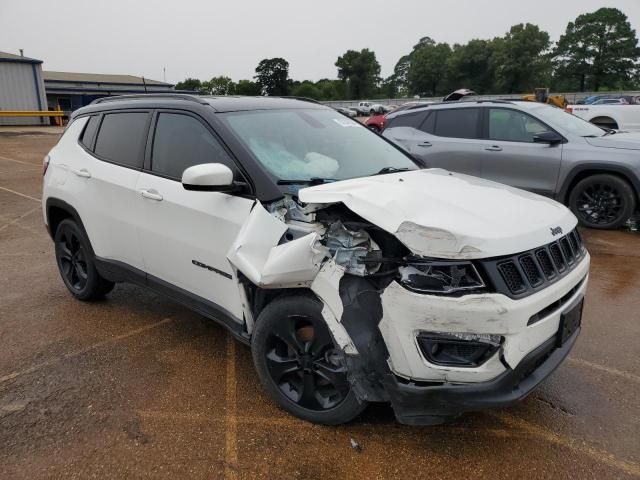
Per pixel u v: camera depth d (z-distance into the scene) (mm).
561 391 3293
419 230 2391
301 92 91562
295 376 2969
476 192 3004
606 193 7141
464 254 2336
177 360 3703
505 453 2713
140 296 4945
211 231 3260
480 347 2379
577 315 2844
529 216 2748
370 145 3967
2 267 5836
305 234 2773
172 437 2854
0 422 2992
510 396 2412
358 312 2566
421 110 8633
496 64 79875
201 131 3502
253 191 3082
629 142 6973
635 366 3592
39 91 33156
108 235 4145
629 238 6848
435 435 2852
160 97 4039
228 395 3252
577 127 7621
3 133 25422
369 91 97312
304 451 2727
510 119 7730
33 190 10812
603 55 81188
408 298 2387
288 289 2863
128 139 4059
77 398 3234
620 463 2641
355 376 2592
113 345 3934
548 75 79438
